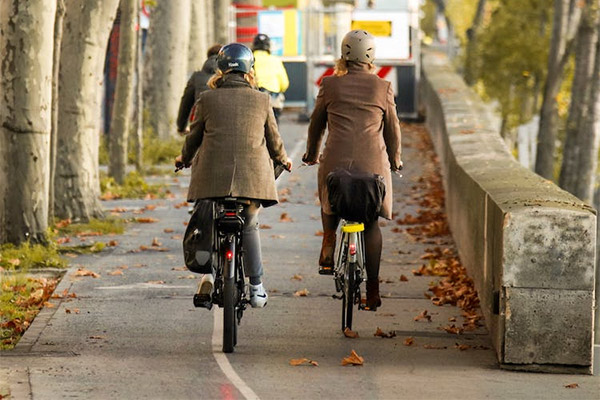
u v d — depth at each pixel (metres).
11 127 35.19
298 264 35.38
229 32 92.25
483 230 27.75
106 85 71.94
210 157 23.08
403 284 32.34
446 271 33.97
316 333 25.97
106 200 50.22
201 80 38.69
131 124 67.56
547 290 22.53
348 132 24.91
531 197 24.42
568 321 22.56
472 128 47.75
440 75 83.31
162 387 20.64
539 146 79.19
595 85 67.38
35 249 34.75
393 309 28.88
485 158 37.81
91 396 19.89
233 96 23.36
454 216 39.88
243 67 23.75
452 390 20.97
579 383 21.83
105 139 65.81
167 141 69.56
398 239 40.94
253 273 24.03
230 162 23.00
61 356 23.23
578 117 68.50
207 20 83.00
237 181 22.92
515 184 27.89
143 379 21.27
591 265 22.44
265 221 45.12
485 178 30.69
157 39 70.12
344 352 24.16
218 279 23.67
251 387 20.80
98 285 31.22
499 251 23.30
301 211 47.88
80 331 25.75
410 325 26.98
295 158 65.31
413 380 21.70
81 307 28.34
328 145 25.05
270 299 29.88
